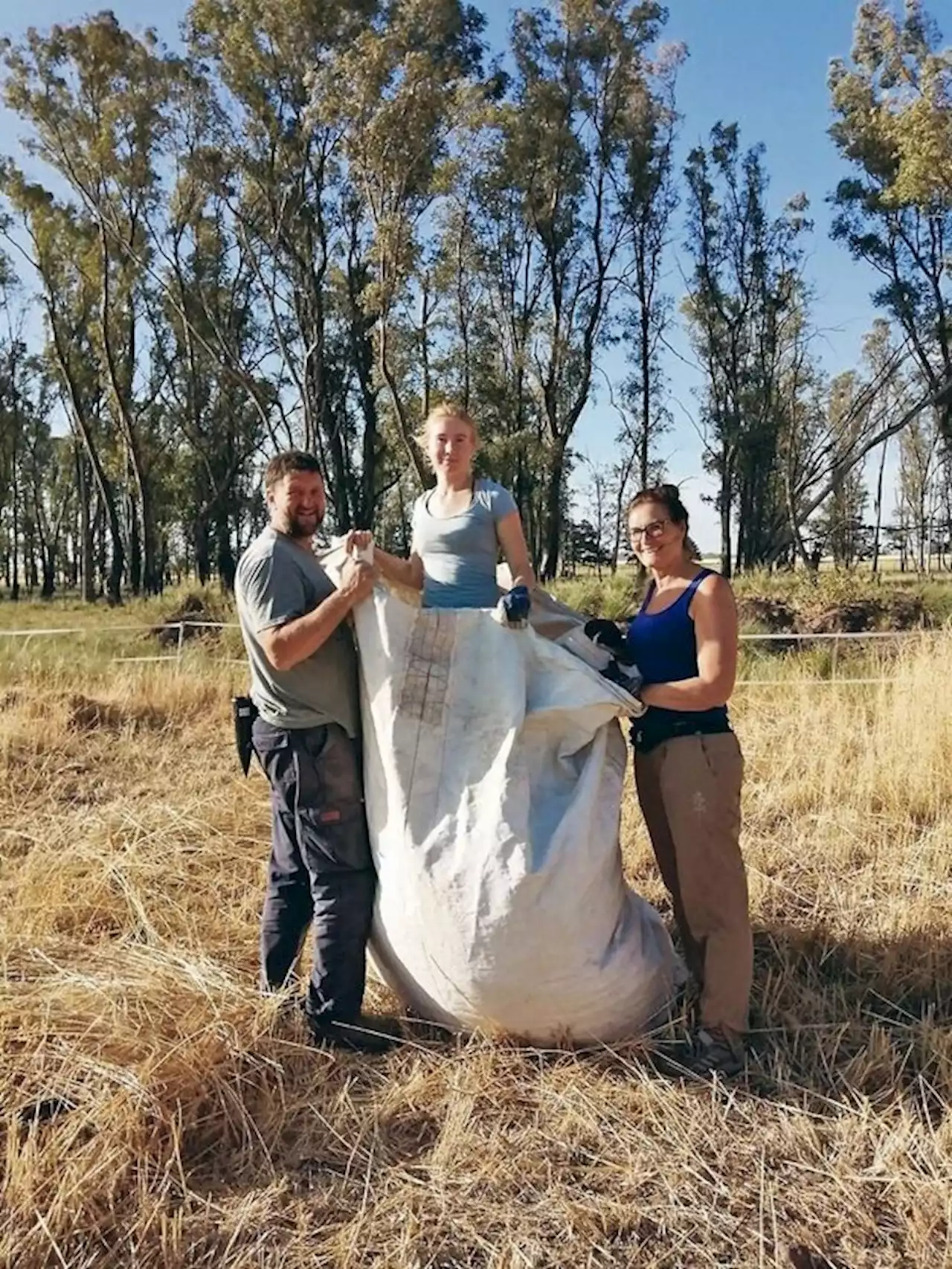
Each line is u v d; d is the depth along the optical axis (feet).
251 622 10.62
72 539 209.05
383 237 94.63
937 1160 8.81
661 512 10.78
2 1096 9.09
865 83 100.22
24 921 13.08
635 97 114.42
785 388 134.10
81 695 29.89
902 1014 11.51
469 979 9.97
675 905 11.13
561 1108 9.58
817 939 13.19
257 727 11.05
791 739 21.95
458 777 10.28
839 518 153.99
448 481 11.80
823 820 17.72
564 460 120.88
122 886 14.11
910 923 13.47
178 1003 10.47
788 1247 7.87
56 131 109.70
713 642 10.27
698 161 127.34
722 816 10.41
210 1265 7.73
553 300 118.73
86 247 131.75
